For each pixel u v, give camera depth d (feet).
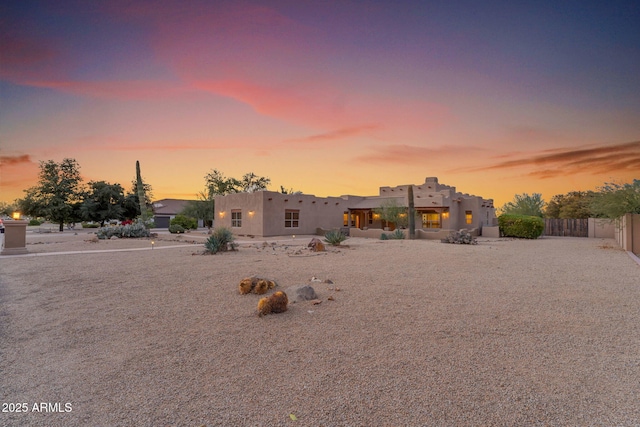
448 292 22.09
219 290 22.68
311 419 8.50
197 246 55.57
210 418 8.57
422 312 17.65
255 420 8.47
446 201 88.74
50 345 13.43
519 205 114.93
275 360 11.94
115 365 11.63
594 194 55.31
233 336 14.32
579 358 12.12
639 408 9.02
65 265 33.78
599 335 14.39
